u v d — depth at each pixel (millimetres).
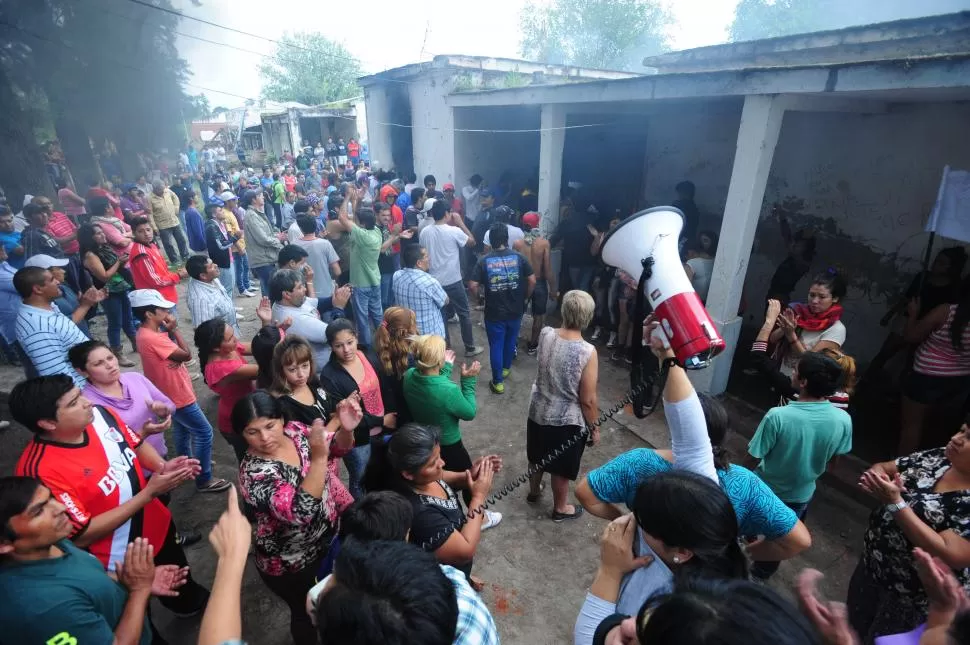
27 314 3490
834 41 6141
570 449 3377
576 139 9219
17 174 10625
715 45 7473
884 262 5676
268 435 2205
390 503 1803
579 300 3193
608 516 2021
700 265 5277
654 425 4805
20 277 3465
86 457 2148
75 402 2084
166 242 10031
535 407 3426
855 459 4215
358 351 3334
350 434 2588
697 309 1714
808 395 2645
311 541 2275
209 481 3941
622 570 1471
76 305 5625
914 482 2119
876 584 2230
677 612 897
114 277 5785
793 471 2682
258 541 2268
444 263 5910
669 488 1335
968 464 1918
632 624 1229
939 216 4035
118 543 2271
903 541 2070
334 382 3104
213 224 7293
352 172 17141
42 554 1638
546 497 3953
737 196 4480
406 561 1130
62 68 12617
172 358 3533
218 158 24438
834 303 3705
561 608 3049
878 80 3389
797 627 870
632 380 1971
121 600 1838
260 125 30953
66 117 13320
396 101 12695
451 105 8688
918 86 3201
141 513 2395
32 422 2014
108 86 13703
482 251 8109
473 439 4695
